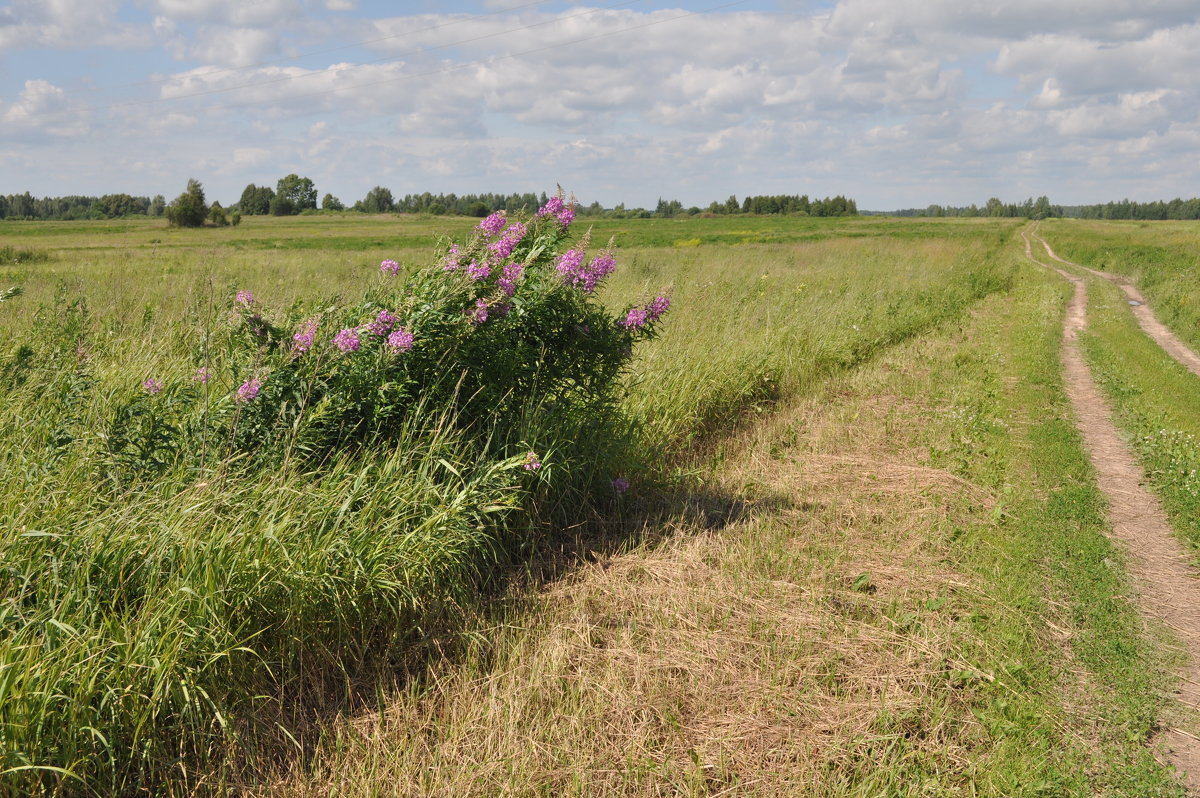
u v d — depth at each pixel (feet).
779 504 19.53
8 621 9.66
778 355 32.71
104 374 18.24
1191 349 49.52
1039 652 13.07
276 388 14.02
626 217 450.30
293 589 11.25
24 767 7.89
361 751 10.25
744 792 9.80
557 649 12.21
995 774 10.12
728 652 12.64
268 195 459.32
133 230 250.57
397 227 271.90
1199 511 19.72
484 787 9.57
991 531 18.08
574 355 18.17
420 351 15.33
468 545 14.19
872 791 9.79
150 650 9.62
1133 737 11.04
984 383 33.88
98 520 10.84
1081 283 88.99
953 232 228.02
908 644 13.02
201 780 9.43
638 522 17.84
